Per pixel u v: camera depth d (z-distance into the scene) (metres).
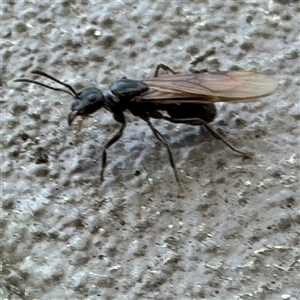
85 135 0.06
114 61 0.06
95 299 0.05
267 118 0.06
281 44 0.06
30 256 0.05
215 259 0.05
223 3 0.06
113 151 0.06
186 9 0.06
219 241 0.05
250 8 0.06
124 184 0.06
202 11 0.06
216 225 0.05
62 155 0.06
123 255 0.05
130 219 0.05
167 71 0.06
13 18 0.06
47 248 0.05
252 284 0.05
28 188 0.06
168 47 0.06
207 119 0.06
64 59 0.06
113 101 0.05
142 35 0.06
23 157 0.06
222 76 0.05
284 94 0.06
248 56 0.06
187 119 0.05
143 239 0.05
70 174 0.06
